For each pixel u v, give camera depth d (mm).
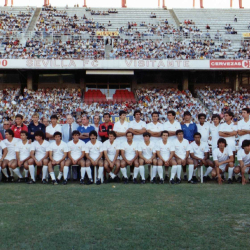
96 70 29406
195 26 37031
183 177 10336
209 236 4609
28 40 31156
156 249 4148
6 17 36656
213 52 31156
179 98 30406
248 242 4387
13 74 32750
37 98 29375
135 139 9914
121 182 9398
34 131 9984
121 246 4242
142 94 31469
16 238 4547
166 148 9242
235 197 7059
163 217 5496
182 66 29156
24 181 9602
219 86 34094
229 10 41906
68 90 31500
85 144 9250
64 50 30422
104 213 5746
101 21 38094
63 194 7414
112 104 29688
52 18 37469
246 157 9000
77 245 4281
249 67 29156
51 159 9086
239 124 9680
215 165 9289
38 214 5695
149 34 34312
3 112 26469
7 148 9500
